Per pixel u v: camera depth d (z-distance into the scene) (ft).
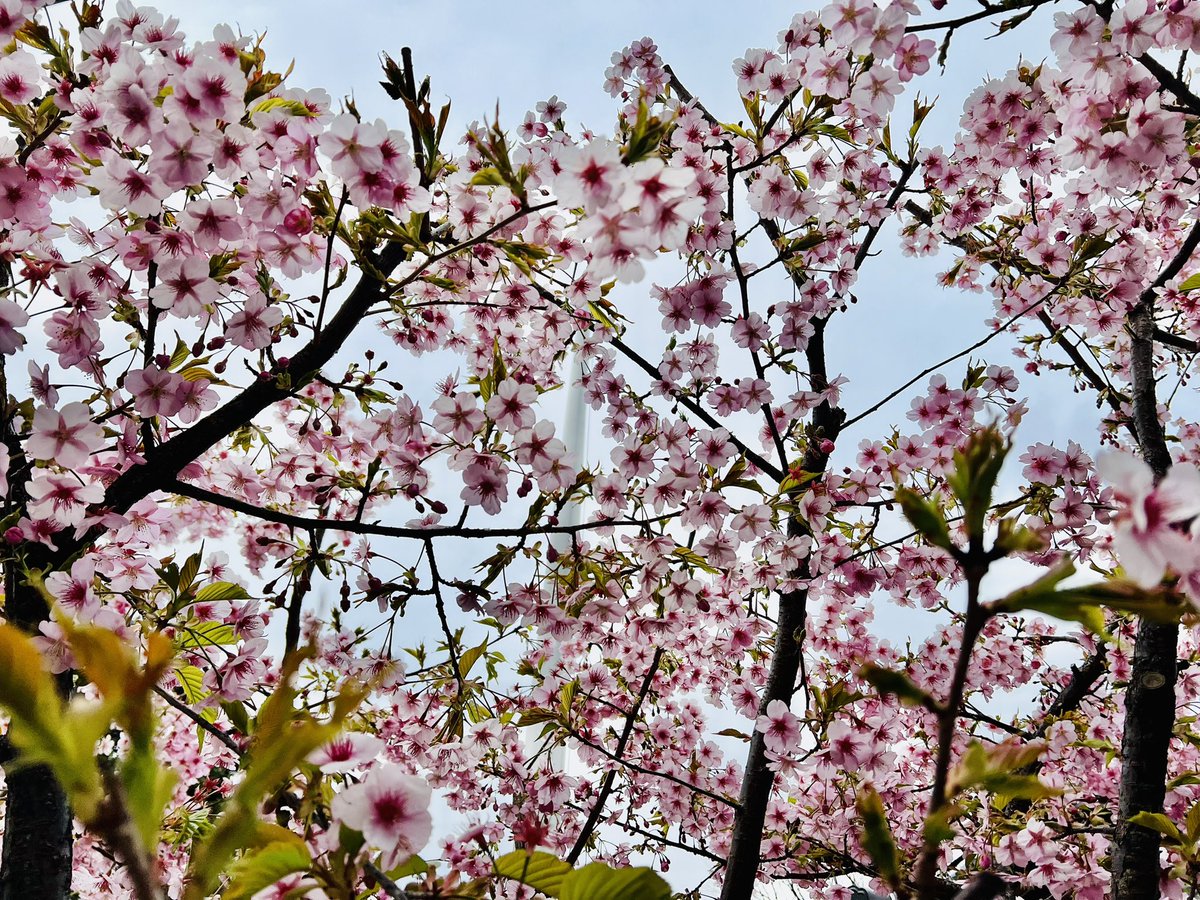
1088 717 19.48
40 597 8.45
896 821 18.37
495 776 18.61
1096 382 18.24
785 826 18.30
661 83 16.12
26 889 7.57
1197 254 18.90
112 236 9.95
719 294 15.01
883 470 14.73
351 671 11.73
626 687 19.30
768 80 13.92
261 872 2.36
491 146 6.31
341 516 15.23
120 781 1.33
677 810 19.07
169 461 9.46
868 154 15.26
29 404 9.00
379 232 8.82
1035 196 17.03
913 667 18.70
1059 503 13.61
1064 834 13.96
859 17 12.24
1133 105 10.83
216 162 8.58
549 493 11.50
